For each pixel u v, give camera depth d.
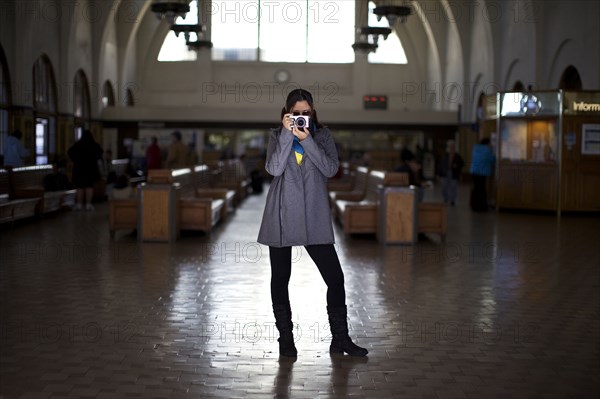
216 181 20.75
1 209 12.01
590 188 16.72
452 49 33.59
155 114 30.28
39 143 23.39
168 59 38.22
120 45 33.50
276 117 30.30
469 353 5.12
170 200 11.06
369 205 11.81
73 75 26.14
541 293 7.36
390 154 34.88
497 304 6.81
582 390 4.36
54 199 15.19
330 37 38.59
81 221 14.28
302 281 7.77
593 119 16.59
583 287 7.69
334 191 18.17
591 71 18.73
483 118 18.92
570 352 5.17
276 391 4.27
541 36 22.41
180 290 7.28
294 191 4.86
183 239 11.60
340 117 30.95
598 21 18.23
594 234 12.82
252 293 7.15
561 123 16.59
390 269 8.79
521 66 24.34
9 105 20.22
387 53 38.97
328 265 4.98
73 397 4.13
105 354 4.99
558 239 12.05
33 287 7.40
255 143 39.94
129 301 6.75
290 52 38.56
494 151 18.11
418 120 31.20
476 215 16.58
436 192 25.12
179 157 18.30
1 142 20.02
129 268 8.62
